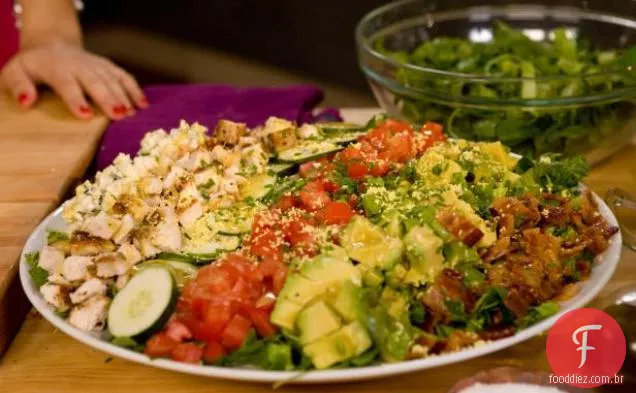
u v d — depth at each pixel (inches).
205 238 52.7
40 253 55.1
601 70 76.6
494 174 57.1
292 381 43.5
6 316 53.2
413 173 55.9
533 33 90.5
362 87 152.3
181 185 58.2
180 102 85.4
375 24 86.6
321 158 61.7
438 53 84.6
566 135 68.9
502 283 48.1
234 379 45.7
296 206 54.7
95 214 56.1
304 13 153.0
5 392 49.1
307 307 44.1
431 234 47.8
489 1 91.1
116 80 89.7
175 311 47.6
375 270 46.7
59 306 50.5
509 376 44.0
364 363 43.8
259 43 159.9
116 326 47.2
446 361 43.6
